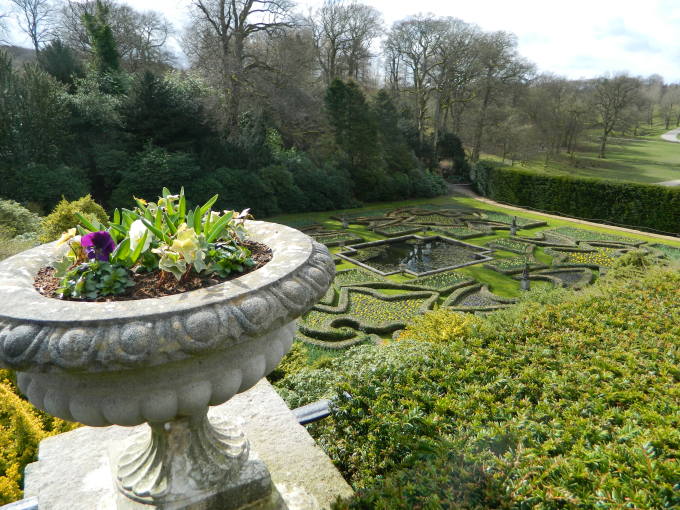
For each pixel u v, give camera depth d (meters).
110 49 23.28
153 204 2.83
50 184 16.67
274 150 24.67
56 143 18.41
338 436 3.50
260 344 2.14
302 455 3.21
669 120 58.69
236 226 2.71
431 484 2.39
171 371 1.89
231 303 1.84
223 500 2.54
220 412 3.64
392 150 28.89
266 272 2.11
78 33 29.05
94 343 1.63
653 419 2.83
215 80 24.11
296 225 20.06
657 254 15.14
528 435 2.75
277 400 3.80
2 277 2.15
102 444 3.24
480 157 39.16
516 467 2.45
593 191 22.06
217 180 20.67
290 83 26.88
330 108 26.00
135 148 20.27
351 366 5.02
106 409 1.90
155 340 1.67
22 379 2.10
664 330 4.43
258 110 25.19
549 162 37.84
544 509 2.18
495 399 3.34
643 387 3.33
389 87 39.22
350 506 2.49
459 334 5.74
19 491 3.27
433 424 3.02
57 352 1.62
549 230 19.66
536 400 3.32
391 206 25.56
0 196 15.77
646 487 2.21
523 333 4.42
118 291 2.03
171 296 1.87
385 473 2.94
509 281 12.97
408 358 4.05
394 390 3.51
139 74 23.50
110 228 2.52
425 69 33.12
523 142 32.12
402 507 2.31
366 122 26.14
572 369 3.67
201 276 2.20
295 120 27.36
